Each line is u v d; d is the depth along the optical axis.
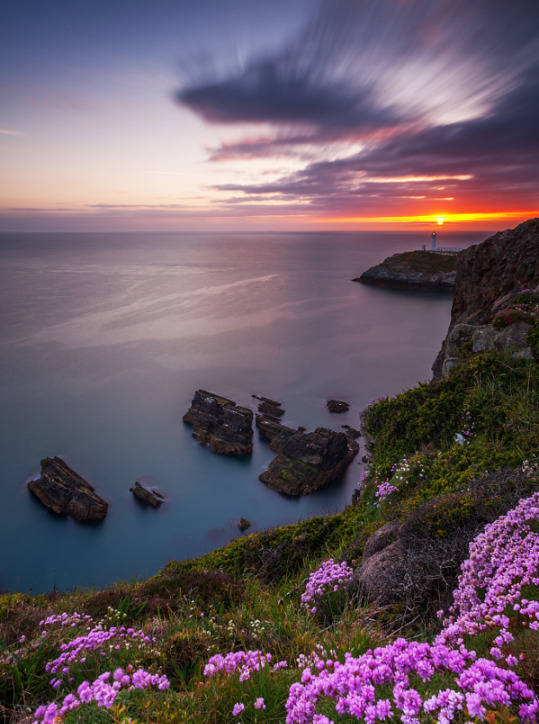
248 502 48.16
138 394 78.00
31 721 3.05
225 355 99.94
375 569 6.29
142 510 47.31
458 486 7.95
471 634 3.75
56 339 112.88
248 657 3.66
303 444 52.50
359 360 94.94
